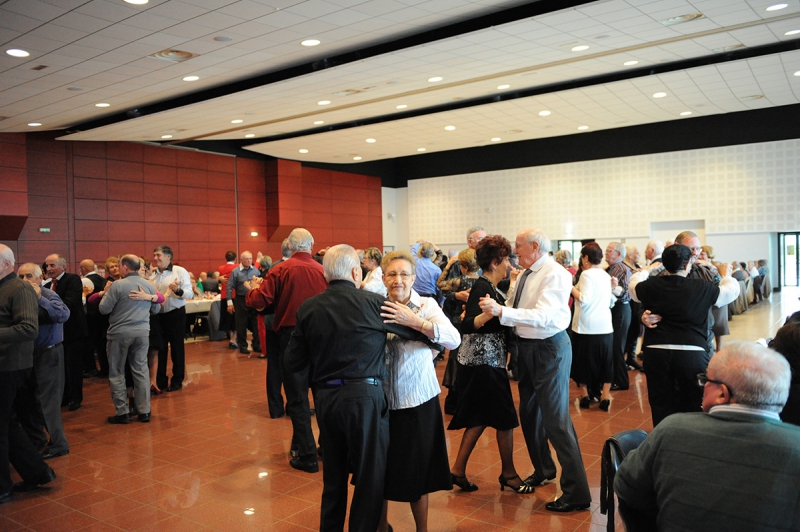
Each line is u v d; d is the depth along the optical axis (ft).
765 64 29.14
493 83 31.58
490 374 11.84
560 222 59.06
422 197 67.56
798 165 48.57
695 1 20.49
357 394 8.57
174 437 16.66
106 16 17.65
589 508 11.29
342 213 62.64
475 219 63.98
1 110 28.53
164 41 20.59
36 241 38.55
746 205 50.67
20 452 12.65
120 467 14.24
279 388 18.63
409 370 9.36
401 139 46.65
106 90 26.35
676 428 5.62
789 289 56.34
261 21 19.67
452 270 20.61
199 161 49.19
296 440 14.47
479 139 48.49
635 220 55.31
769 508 4.94
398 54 24.36
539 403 11.27
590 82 32.24
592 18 21.56
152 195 45.57
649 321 11.68
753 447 5.12
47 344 14.88
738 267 44.50
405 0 19.06
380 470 8.73
